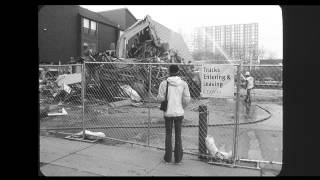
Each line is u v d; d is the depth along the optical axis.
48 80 15.81
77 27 32.44
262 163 6.03
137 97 15.76
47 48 28.80
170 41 24.58
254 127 10.25
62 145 7.07
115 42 39.25
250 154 6.84
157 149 6.90
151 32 20.53
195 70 15.64
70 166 5.68
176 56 23.30
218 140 8.20
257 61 45.59
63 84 15.25
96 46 35.38
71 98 15.06
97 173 5.37
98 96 15.72
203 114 6.27
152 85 16.11
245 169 5.69
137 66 16.38
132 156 6.34
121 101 15.12
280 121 11.79
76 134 7.91
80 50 32.34
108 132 8.97
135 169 5.60
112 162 5.95
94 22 35.03
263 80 16.45
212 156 6.07
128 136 8.44
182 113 5.94
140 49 20.48
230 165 5.82
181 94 5.95
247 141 8.11
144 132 9.01
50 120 10.80
